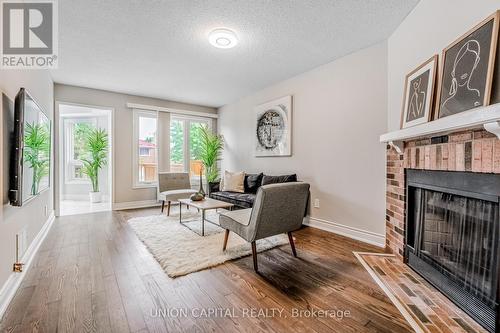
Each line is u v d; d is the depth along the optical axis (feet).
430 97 5.92
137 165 15.79
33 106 6.77
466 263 4.93
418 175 6.45
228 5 6.68
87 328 4.32
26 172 6.08
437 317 4.66
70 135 19.34
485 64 4.37
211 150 17.20
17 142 5.56
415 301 5.20
